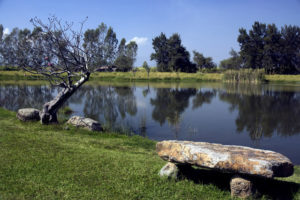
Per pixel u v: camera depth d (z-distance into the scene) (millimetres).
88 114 22438
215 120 21188
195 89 51656
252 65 94625
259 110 26453
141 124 19000
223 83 72625
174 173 6633
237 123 20031
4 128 11953
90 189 5816
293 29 90562
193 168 7207
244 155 5848
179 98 36062
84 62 14398
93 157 7996
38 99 31281
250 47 93500
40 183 5906
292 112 25281
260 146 14328
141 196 5695
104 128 16047
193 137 15781
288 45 90375
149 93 42469
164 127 18203
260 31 93438
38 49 14047
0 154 7547
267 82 76750
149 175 6781
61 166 6961
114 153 9109
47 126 13562
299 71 95562
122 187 6023
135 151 10477
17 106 25125
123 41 81438
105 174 6656
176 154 6383
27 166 6773
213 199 5715
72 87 14742
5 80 61469
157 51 107875
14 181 5906
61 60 14734
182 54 101500
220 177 6773
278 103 31625
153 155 10000
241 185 5719
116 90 47062
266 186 6215
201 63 106500
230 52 100125
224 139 15594
